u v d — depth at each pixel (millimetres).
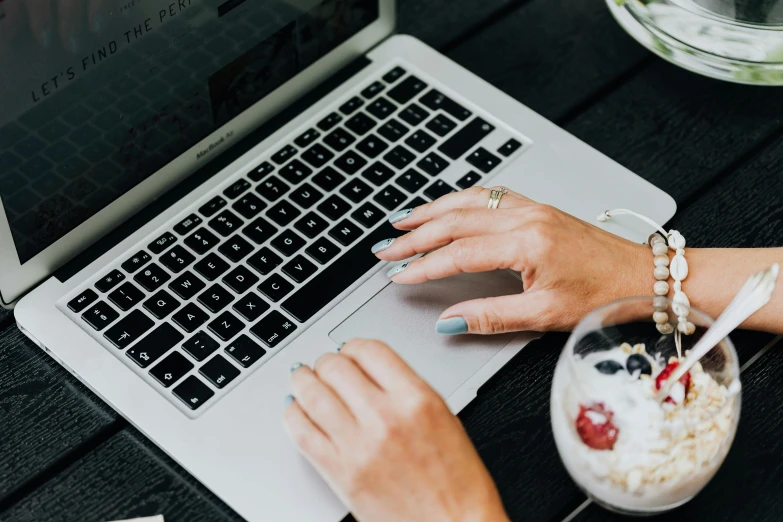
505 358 785
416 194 884
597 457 646
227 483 709
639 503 670
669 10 971
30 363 790
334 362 695
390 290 816
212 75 862
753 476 735
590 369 683
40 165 763
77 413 762
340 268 828
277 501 702
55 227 804
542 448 752
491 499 667
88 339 777
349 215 864
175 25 804
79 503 717
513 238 776
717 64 949
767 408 772
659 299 684
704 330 693
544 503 726
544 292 777
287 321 794
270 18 881
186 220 854
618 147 949
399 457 655
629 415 642
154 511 714
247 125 928
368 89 962
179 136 868
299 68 944
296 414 691
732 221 893
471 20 1059
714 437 631
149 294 804
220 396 752
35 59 717
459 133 931
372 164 903
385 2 980
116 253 831
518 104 954
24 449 741
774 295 785
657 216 878
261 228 852
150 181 863
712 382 679
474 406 774
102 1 739
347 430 664
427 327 796
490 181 897
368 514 666
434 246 814
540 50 1034
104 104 785
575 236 786
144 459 739
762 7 933
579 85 1003
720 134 961
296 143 917
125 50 777
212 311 795
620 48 1035
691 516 717
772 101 989
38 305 795
